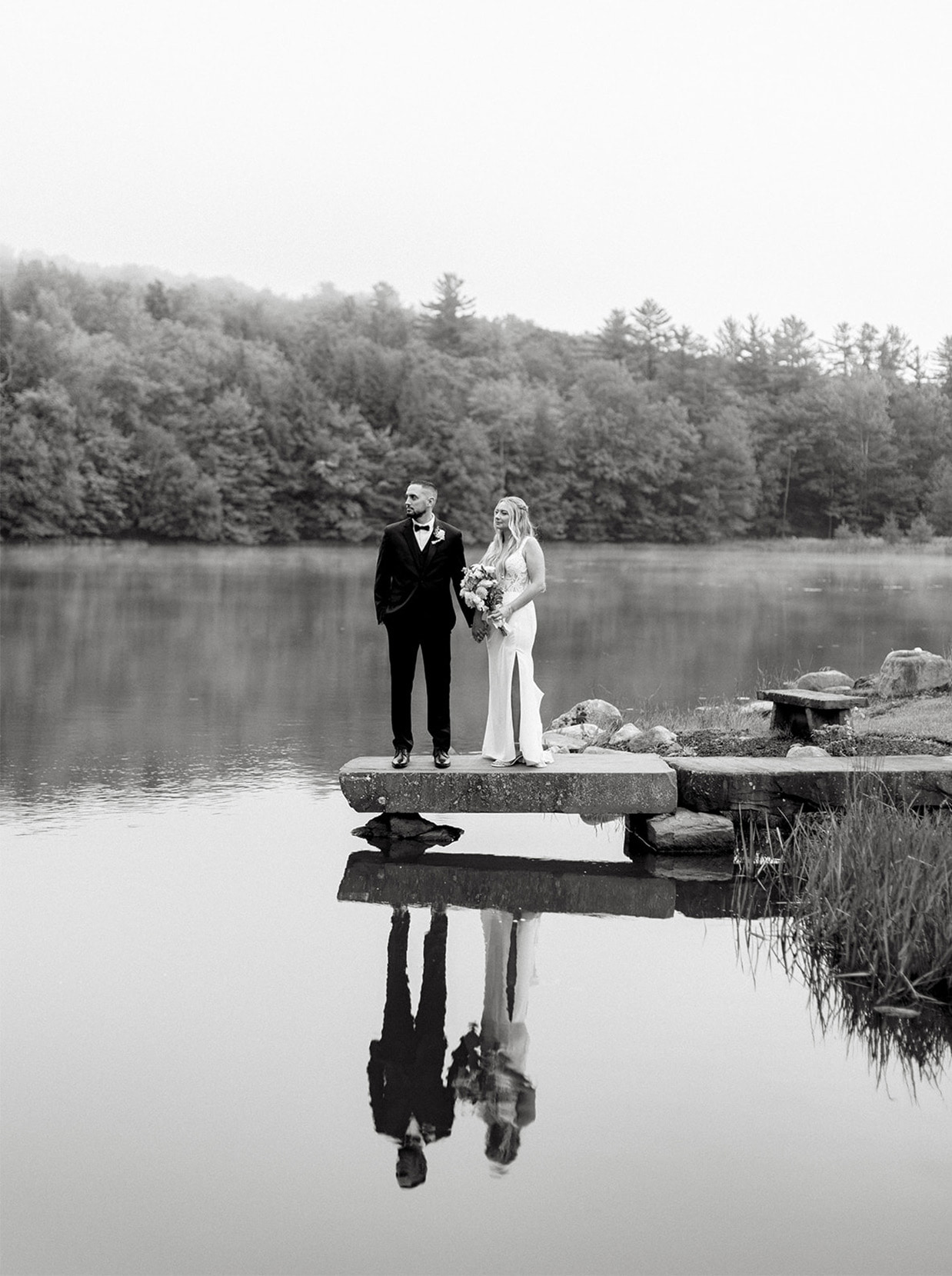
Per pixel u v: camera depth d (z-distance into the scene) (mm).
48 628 24766
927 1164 3936
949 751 9641
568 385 136125
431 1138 4062
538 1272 3332
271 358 108375
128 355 93562
